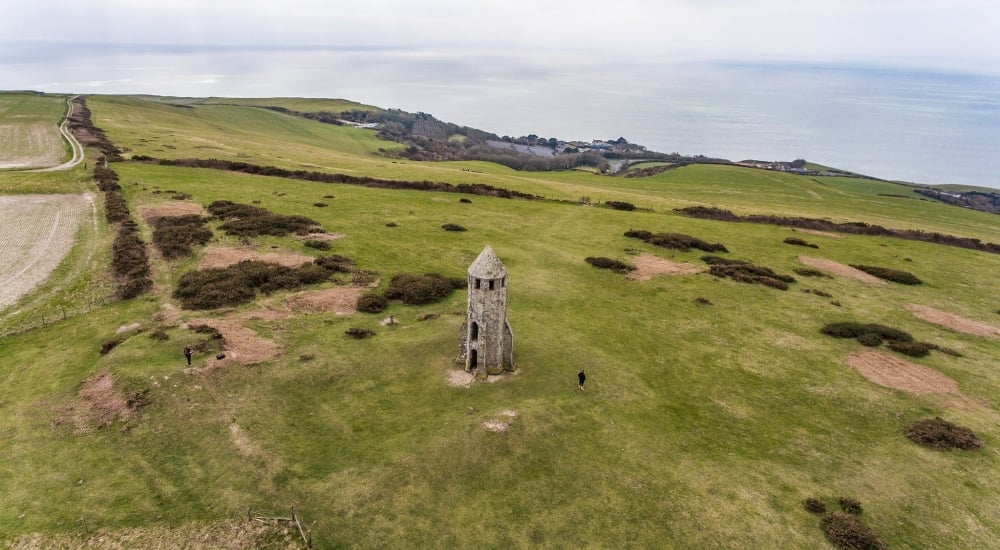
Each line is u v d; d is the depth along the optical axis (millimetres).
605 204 92625
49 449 27969
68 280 48750
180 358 35094
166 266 52188
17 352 37250
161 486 26062
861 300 54438
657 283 56219
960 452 30703
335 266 54312
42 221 63250
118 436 28891
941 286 59781
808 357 41812
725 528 24859
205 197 75812
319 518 24719
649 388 36375
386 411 32406
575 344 41656
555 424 31516
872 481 28266
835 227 83688
